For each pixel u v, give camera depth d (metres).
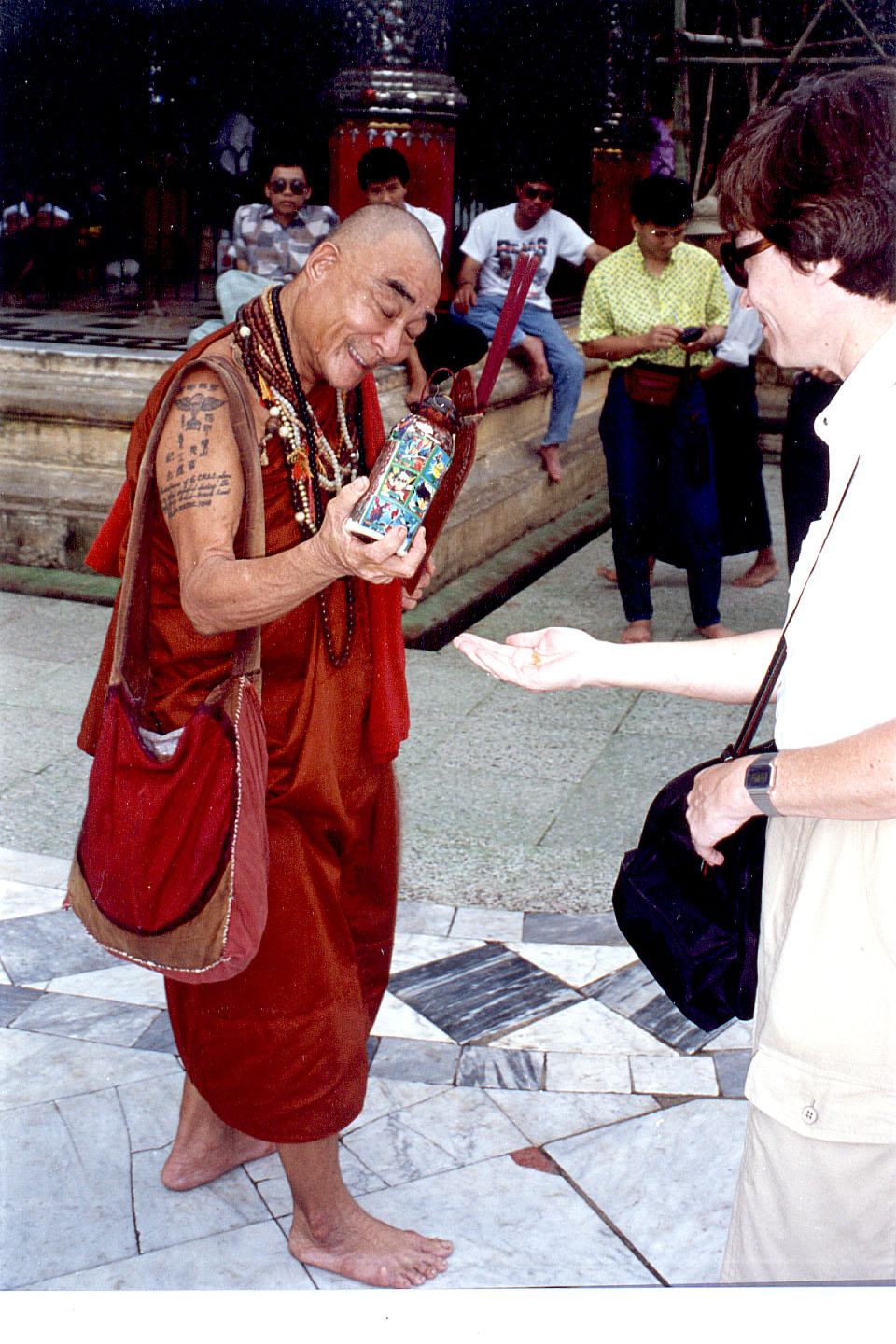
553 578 6.38
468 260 6.72
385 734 2.08
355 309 1.82
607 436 5.21
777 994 1.45
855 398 1.35
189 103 8.27
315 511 1.94
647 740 4.41
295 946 1.94
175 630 1.92
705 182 9.72
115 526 2.06
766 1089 1.46
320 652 1.96
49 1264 2.09
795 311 1.38
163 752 1.83
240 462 1.81
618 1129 2.46
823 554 1.39
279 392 1.89
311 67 7.97
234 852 1.76
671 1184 2.32
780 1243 1.48
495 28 8.77
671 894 1.76
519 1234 2.19
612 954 3.08
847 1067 1.41
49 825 3.64
